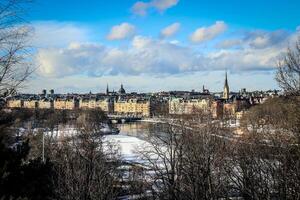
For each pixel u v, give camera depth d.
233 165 35.97
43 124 119.69
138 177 47.09
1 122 10.93
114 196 42.44
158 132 61.12
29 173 11.36
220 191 32.22
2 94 11.04
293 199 24.23
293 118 24.53
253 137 34.97
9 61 11.02
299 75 24.55
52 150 63.91
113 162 61.41
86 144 63.66
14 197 10.16
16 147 11.53
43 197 11.61
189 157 35.81
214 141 39.03
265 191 26.72
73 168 38.59
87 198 37.19
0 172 10.20
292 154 24.73
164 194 38.12
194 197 32.31
